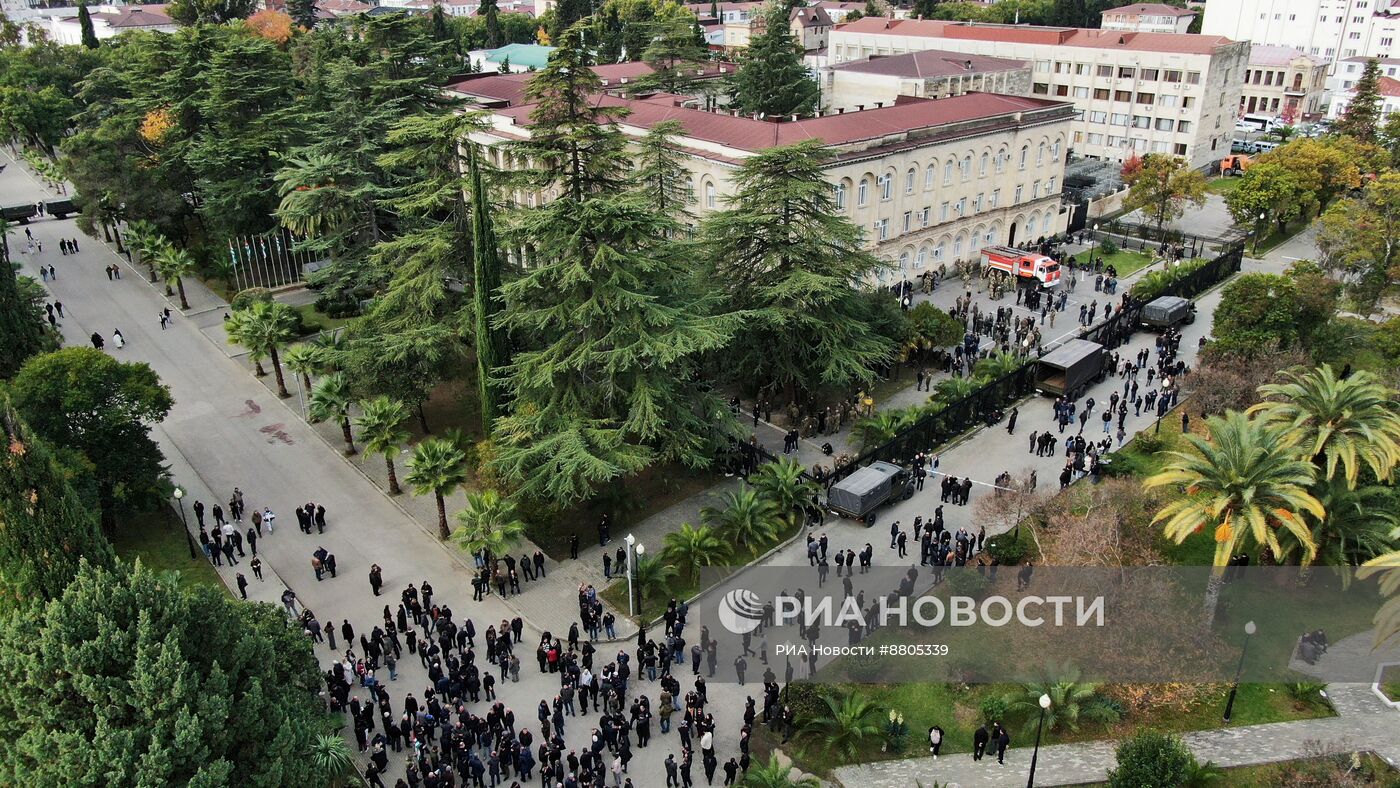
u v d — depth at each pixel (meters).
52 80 98.81
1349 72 125.69
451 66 85.44
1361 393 33.03
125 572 21.84
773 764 25.98
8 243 73.19
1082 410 48.94
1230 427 30.53
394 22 54.44
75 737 19.16
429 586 33.38
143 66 71.38
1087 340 53.53
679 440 37.47
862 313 48.06
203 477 42.72
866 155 58.00
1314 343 49.62
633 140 43.59
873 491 38.44
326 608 34.28
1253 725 27.78
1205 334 58.06
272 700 22.55
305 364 45.41
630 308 35.62
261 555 37.34
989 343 56.84
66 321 58.81
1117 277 68.94
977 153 66.44
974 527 38.78
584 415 36.47
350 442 44.91
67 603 20.25
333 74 52.62
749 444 42.66
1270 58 119.06
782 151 42.84
